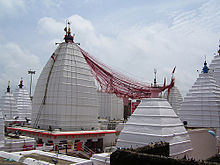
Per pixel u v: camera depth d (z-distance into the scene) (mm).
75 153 32969
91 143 40844
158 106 22297
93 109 44156
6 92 59406
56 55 45000
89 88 44188
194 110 43938
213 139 32812
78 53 45906
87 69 45531
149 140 20453
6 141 27703
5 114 56781
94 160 21828
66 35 47188
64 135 36688
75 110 41094
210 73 45969
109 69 54250
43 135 38312
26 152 23844
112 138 44938
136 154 16328
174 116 22938
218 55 54094
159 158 15375
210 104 42562
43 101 42594
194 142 27031
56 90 41031
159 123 21031
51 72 43531
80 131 39969
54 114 40281
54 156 22375
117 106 79500
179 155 21031
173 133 21203
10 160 20812
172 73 45531
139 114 22812
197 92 44906
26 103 67562
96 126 44469
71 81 42000
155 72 29344
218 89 45062
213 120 41469
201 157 28391
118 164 17062
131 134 21781
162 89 27500
